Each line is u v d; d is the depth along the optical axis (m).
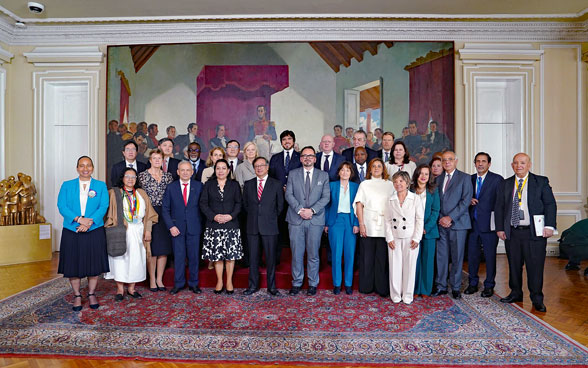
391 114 7.66
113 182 5.51
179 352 3.19
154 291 4.97
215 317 3.99
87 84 7.86
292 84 7.76
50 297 4.70
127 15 7.36
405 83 7.63
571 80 7.61
